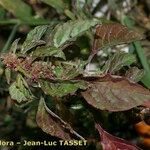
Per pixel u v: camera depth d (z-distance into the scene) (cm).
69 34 37
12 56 34
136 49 59
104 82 33
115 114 45
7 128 62
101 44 37
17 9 66
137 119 39
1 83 56
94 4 73
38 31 36
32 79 34
